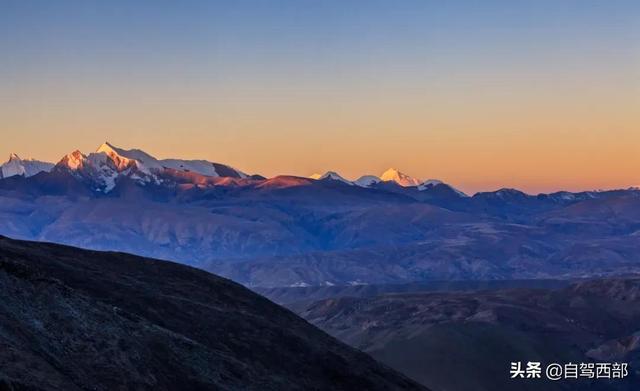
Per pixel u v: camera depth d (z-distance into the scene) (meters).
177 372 96.62
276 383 113.44
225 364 106.00
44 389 70.62
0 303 85.88
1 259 94.06
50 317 89.12
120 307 120.62
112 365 87.56
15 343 78.94
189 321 127.44
